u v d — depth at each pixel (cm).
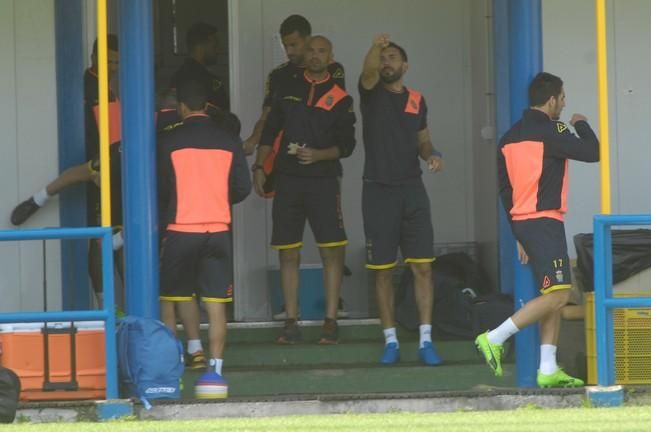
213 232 2927
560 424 2455
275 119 3378
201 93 2981
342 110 3353
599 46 2745
